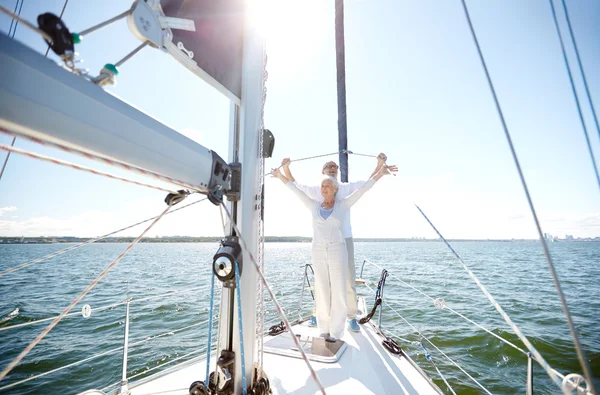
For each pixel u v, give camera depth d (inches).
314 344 95.8
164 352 257.9
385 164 106.3
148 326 331.9
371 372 81.9
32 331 326.0
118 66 29.8
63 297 497.7
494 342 284.4
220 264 48.1
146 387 72.5
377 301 126.3
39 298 492.4
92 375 219.5
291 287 472.7
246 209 55.3
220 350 56.4
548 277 829.8
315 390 71.6
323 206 106.1
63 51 22.7
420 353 262.1
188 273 806.5
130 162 30.5
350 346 100.7
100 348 269.7
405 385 77.0
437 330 319.3
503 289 621.6
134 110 30.4
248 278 54.9
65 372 224.4
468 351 265.3
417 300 472.7
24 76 19.7
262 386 55.4
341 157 154.9
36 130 21.7
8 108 19.4
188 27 36.9
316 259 102.4
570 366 236.2
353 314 119.2
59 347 273.7
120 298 476.4
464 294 534.0
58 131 22.8
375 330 120.3
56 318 37.0
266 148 64.4
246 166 55.8
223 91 51.7
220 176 47.1
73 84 23.3
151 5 34.3
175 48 39.2
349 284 120.6
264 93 61.9
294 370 81.0
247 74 57.0
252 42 58.3
